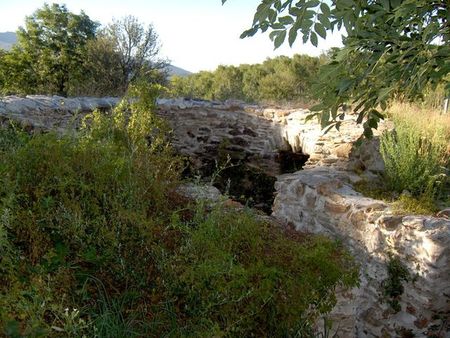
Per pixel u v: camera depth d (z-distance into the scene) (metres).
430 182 4.29
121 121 3.64
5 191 2.27
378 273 4.02
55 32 26.69
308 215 4.91
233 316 2.19
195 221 2.61
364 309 4.23
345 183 4.83
